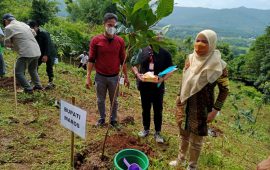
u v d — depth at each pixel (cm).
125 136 483
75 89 834
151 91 486
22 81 668
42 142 457
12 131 482
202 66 351
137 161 358
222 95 359
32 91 685
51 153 428
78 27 3189
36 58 684
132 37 373
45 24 2572
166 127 649
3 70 797
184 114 386
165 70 461
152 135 539
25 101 637
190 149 395
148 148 460
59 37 2184
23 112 575
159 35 378
